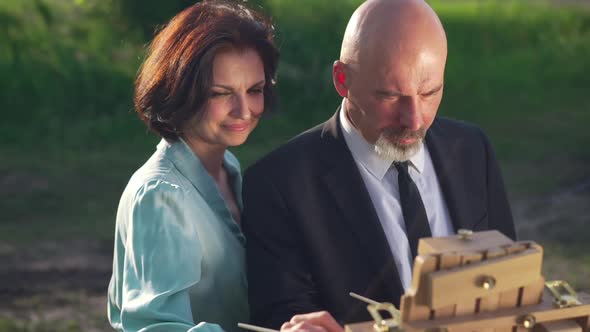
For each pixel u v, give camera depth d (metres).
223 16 2.77
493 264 1.92
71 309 7.71
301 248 2.77
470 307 1.98
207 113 2.76
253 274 2.79
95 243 9.38
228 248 2.82
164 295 2.55
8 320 7.39
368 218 2.76
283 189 2.77
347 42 2.61
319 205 2.79
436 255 1.90
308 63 14.95
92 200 10.84
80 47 15.02
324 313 2.40
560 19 19.92
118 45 14.97
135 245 2.64
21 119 13.80
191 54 2.71
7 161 12.23
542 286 2.03
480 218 2.95
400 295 2.73
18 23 15.09
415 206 2.80
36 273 8.51
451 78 16.48
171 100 2.75
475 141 3.04
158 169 2.78
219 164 2.99
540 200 10.77
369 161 2.81
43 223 9.98
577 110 15.30
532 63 17.69
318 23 15.62
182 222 2.66
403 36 2.49
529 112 15.28
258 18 2.90
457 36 18.61
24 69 14.30
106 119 13.89
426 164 2.92
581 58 18.06
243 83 2.75
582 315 2.04
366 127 2.70
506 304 2.01
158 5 13.65
